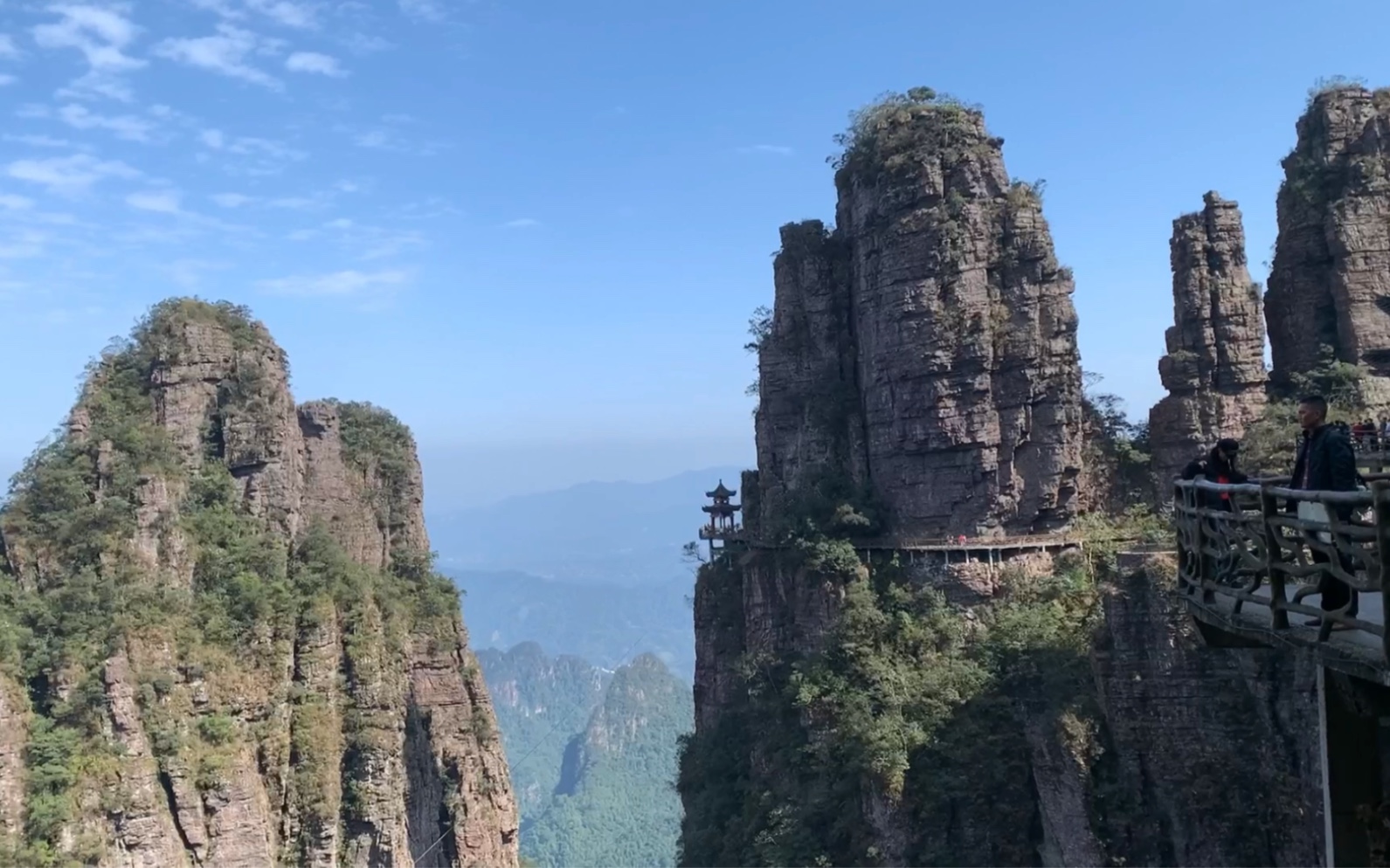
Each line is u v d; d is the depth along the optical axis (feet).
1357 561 45.55
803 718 180.55
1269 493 48.88
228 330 243.81
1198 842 139.74
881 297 194.49
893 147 193.16
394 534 277.03
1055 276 186.70
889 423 193.57
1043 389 184.34
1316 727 128.06
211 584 218.38
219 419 235.61
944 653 172.24
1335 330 174.50
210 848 190.29
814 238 216.33
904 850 155.43
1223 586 58.70
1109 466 191.62
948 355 183.73
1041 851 152.97
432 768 247.29
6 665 181.06
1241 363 175.42
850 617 177.06
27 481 210.59
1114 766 147.13
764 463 224.33
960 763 157.69
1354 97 179.01
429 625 259.19
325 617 224.94
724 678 229.25
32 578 199.62
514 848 258.78
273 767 208.85
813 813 169.99
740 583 230.48
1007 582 177.68
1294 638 47.47
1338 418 158.92
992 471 183.21
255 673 212.43
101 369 231.50
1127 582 148.97
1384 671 39.81
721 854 191.31
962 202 185.68
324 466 257.96
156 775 187.32
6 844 167.94
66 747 178.60
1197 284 177.58
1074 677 156.76
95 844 174.09
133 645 193.36
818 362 214.69
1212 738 140.67
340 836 217.97
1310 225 177.17
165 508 213.25
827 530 193.36
